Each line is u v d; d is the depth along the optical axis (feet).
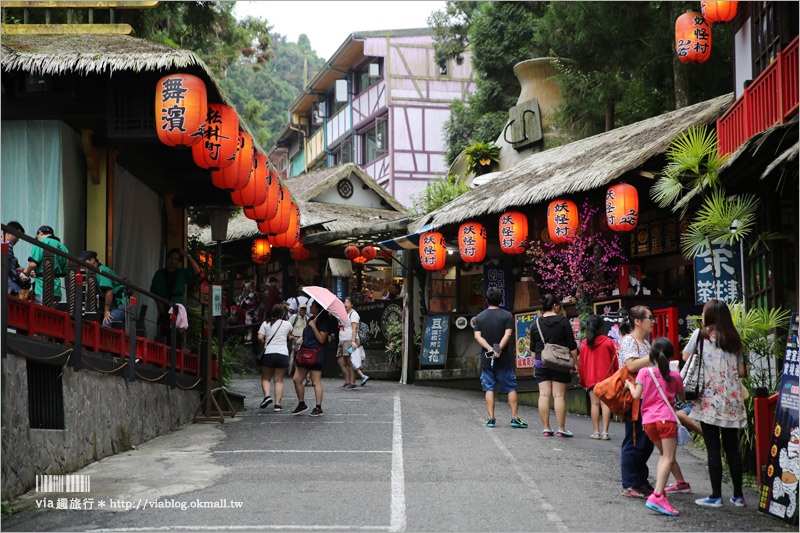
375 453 30.78
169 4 63.72
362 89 126.52
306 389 57.62
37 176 36.35
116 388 31.71
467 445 32.71
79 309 28.19
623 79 70.69
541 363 36.24
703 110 45.01
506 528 19.90
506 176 60.49
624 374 24.31
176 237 50.65
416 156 117.29
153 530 19.79
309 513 21.25
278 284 82.33
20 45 34.45
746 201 33.81
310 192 88.53
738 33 43.39
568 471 27.68
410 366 64.39
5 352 22.80
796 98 28.78
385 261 83.51
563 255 49.55
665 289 49.96
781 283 32.40
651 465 30.17
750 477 28.12
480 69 95.86
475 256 52.85
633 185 44.50
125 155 40.63
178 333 42.96
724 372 23.80
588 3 64.85
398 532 19.47
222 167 33.86
